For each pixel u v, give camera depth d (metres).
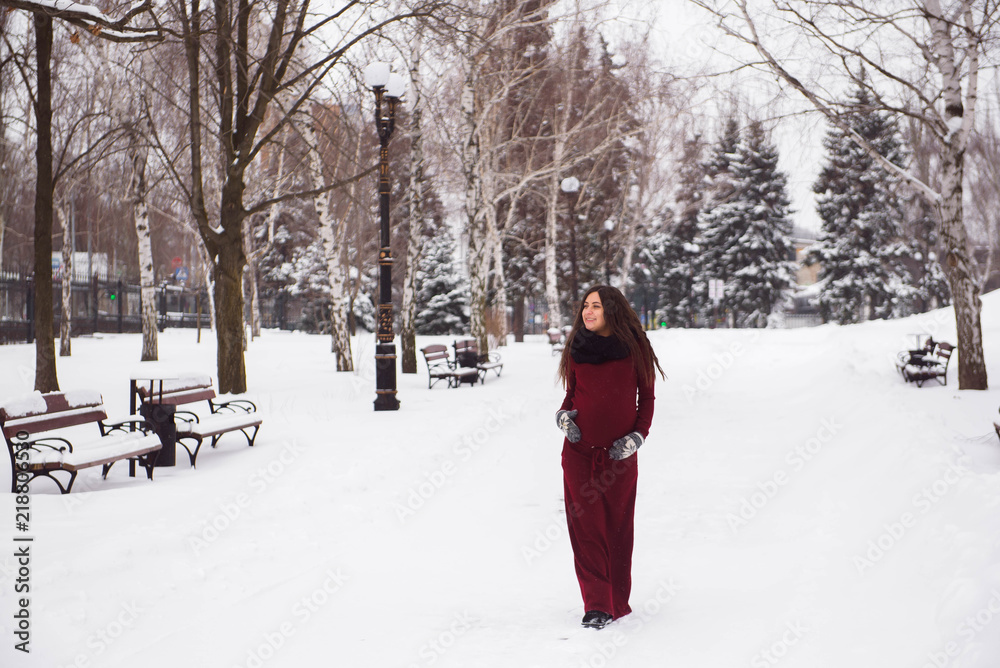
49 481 8.55
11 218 44.44
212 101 22.45
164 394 10.68
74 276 46.06
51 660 3.94
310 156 22.02
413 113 22.42
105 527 6.39
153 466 9.00
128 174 27.50
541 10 22.27
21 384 17.56
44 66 13.97
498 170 30.59
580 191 38.88
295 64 17.38
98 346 33.50
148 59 20.75
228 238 16.98
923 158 33.00
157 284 55.75
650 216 37.53
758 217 56.62
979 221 46.44
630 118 29.53
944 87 14.52
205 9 15.71
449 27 15.81
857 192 52.06
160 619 4.59
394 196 41.91
